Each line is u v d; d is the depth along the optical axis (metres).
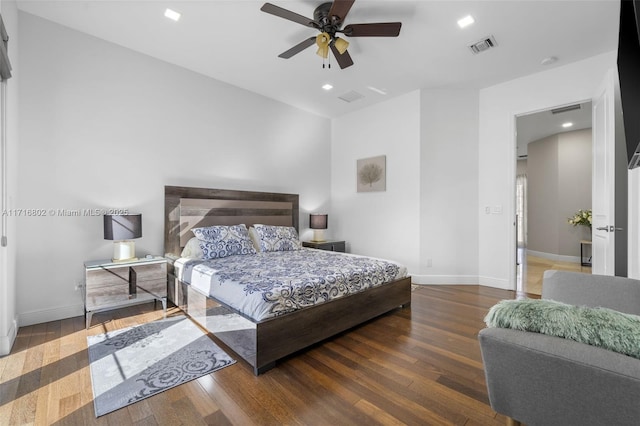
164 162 3.50
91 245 2.98
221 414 1.52
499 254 4.00
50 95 2.77
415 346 2.29
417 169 4.26
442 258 4.23
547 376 0.81
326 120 5.42
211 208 3.85
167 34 2.96
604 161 2.66
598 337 0.79
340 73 3.75
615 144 2.59
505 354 0.89
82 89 2.94
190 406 1.58
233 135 4.13
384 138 4.66
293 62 3.48
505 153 3.94
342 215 5.29
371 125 4.84
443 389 1.74
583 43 3.02
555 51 3.17
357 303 2.57
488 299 3.50
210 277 2.53
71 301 2.86
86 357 2.07
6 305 2.11
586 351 0.76
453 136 4.20
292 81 3.98
